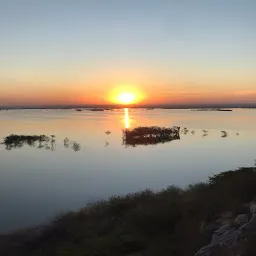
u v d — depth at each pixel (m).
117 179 31.56
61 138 64.38
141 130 65.75
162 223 14.99
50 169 36.38
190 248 11.38
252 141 58.25
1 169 36.25
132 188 28.11
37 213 21.05
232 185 15.52
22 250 14.64
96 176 33.00
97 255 12.63
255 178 15.40
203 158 42.69
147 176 32.84
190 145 54.62
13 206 22.73
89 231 15.83
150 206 16.98
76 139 63.09
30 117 158.25
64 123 108.44
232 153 46.22
